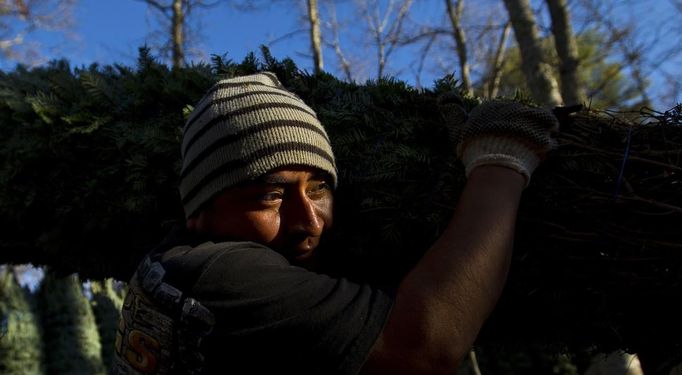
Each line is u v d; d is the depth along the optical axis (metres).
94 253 2.07
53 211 1.99
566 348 1.73
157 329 1.08
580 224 1.38
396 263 1.54
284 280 1.02
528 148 1.17
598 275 1.41
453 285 0.98
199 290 1.03
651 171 1.37
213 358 1.02
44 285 7.41
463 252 1.01
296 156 1.13
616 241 1.36
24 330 6.83
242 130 1.12
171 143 1.73
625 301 1.46
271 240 1.14
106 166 1.87
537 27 6.41
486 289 1.00
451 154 1.47
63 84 2.00
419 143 1.52
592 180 1.39
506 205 1.08
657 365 1.56
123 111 1.88
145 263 1.16
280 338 0.98
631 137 1.39
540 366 7.77
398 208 1.47
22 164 1.94
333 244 1.51
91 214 1.90
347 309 0.97
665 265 1.37
